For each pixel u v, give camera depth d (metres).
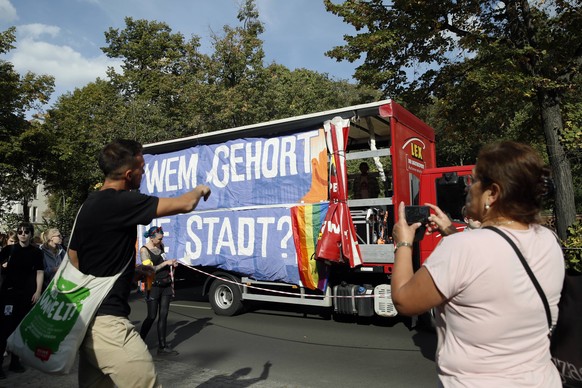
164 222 9.05
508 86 9.94
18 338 2.58
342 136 6.98
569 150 7.84
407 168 7.33
